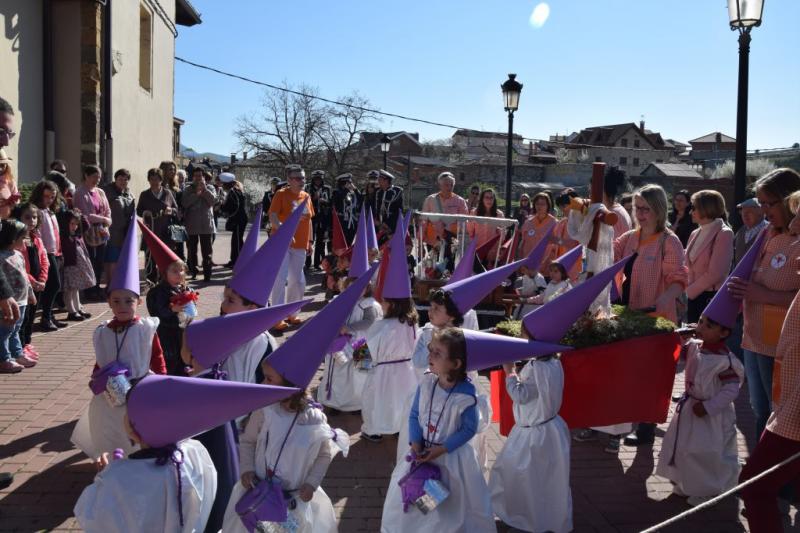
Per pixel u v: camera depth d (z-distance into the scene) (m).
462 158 67.50
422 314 9.31
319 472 3.67
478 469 4.14
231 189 16.59
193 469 3.65
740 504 5.09
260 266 4.78
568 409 5.26
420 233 9.99
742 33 8.71
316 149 56.22
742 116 8.84
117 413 4.84
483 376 8.14
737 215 8.97
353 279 7.07
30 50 12.20
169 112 19.52
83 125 13.07
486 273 5.33
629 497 5.22
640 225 6.27
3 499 4.73
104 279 13.05
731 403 5.20
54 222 9.26
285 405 3.67
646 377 5.40
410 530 4.04
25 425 6.04
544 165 57.34
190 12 21.39
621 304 6.76
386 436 6.21
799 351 3.88
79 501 3.48
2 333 7.31
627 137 72.31
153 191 12.94
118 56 14.23
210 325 4.06
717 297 5.05
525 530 4.54
